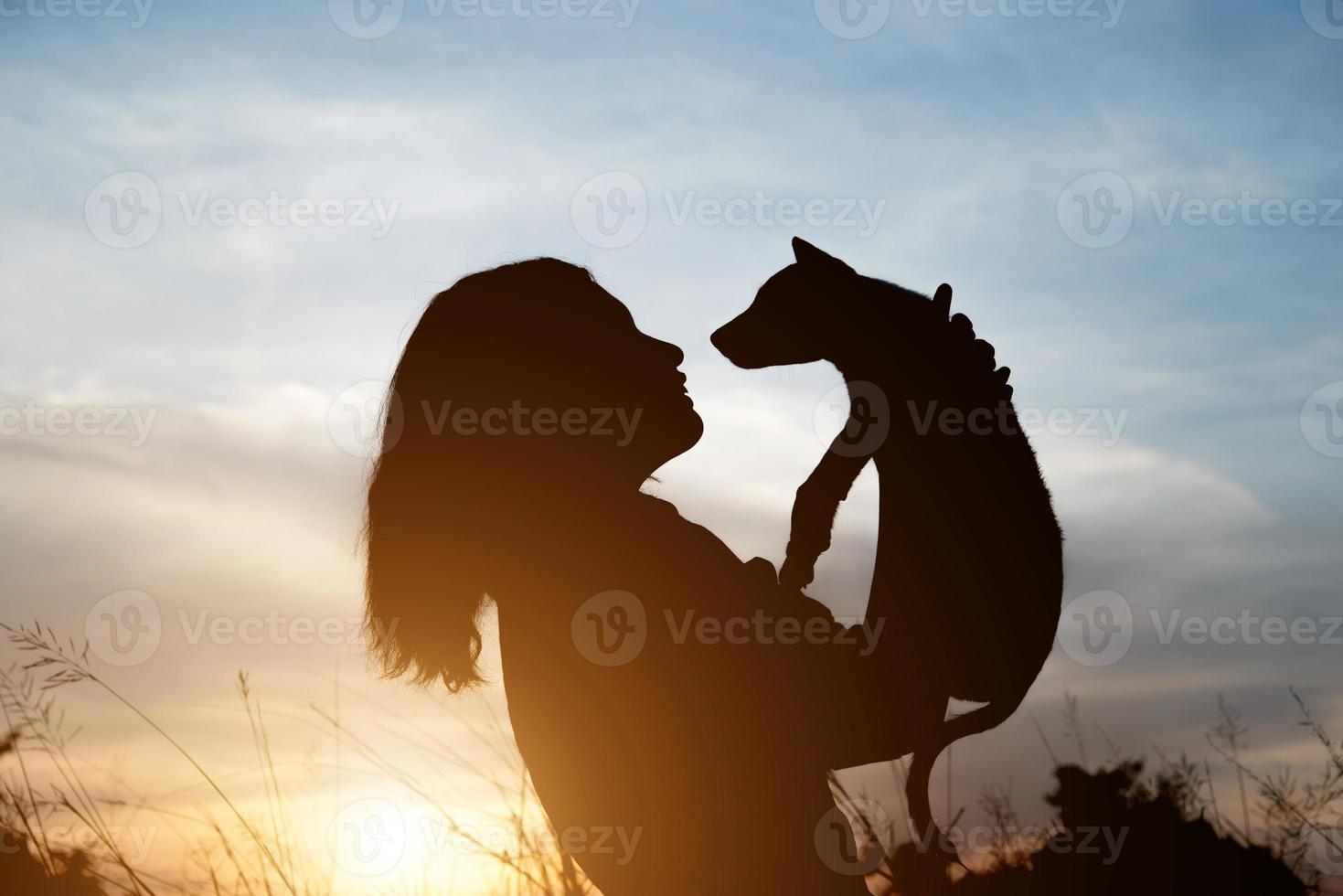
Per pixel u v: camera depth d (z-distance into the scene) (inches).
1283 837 115.8
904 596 72.4
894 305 81.3
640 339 81.6
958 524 73.1
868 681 71.2
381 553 79.7
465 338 78.0
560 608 75.2
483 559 77.6
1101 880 103.3
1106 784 115.3
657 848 70.2
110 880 127.0
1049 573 74.9
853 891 70.1
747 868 68.6
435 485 77.5
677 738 70.8
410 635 79.7
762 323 85.7
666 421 80.1
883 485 76.0
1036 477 77.9
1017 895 102.3
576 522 75.9
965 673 71.9
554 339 77.7
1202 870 106.4
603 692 72.7
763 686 70.7
